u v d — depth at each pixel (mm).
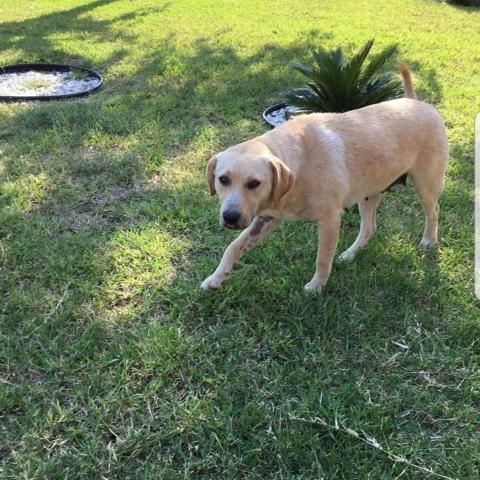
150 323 1274
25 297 1328
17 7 4383
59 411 1052
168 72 2857
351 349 1226
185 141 2152
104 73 2869
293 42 3453
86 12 4172
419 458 982
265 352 1218
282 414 1059
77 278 1417
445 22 4133
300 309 1325
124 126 2221
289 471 961
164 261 1485
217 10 4270
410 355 1209
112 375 1139
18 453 981
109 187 1846
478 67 3107
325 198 1260
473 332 1260
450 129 2309
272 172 1158
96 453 988
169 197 1785
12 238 1548
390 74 2281
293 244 1568
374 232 1581
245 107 2477
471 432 1040
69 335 1240
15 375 1140
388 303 1357
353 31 3754
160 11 4215
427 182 1462
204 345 1216
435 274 1460
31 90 2645
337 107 2170
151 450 1000
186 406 1080
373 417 1052
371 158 1308
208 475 961
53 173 1883
